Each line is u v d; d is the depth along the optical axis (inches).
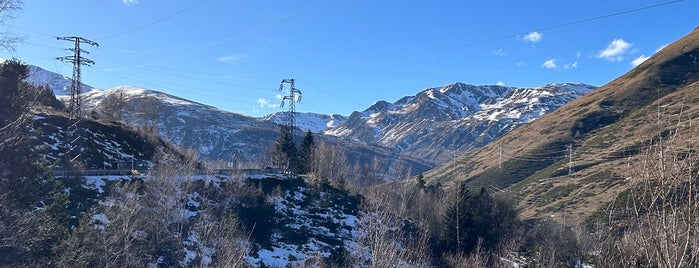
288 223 1966.0
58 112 2383.1
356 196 2496.3
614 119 5339.6
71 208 1418.6
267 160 3951.8
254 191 2021.4
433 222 2161.7
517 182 4394.7
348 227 2057.1
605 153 3754.9
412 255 1550.2
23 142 797.9
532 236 1828.2
